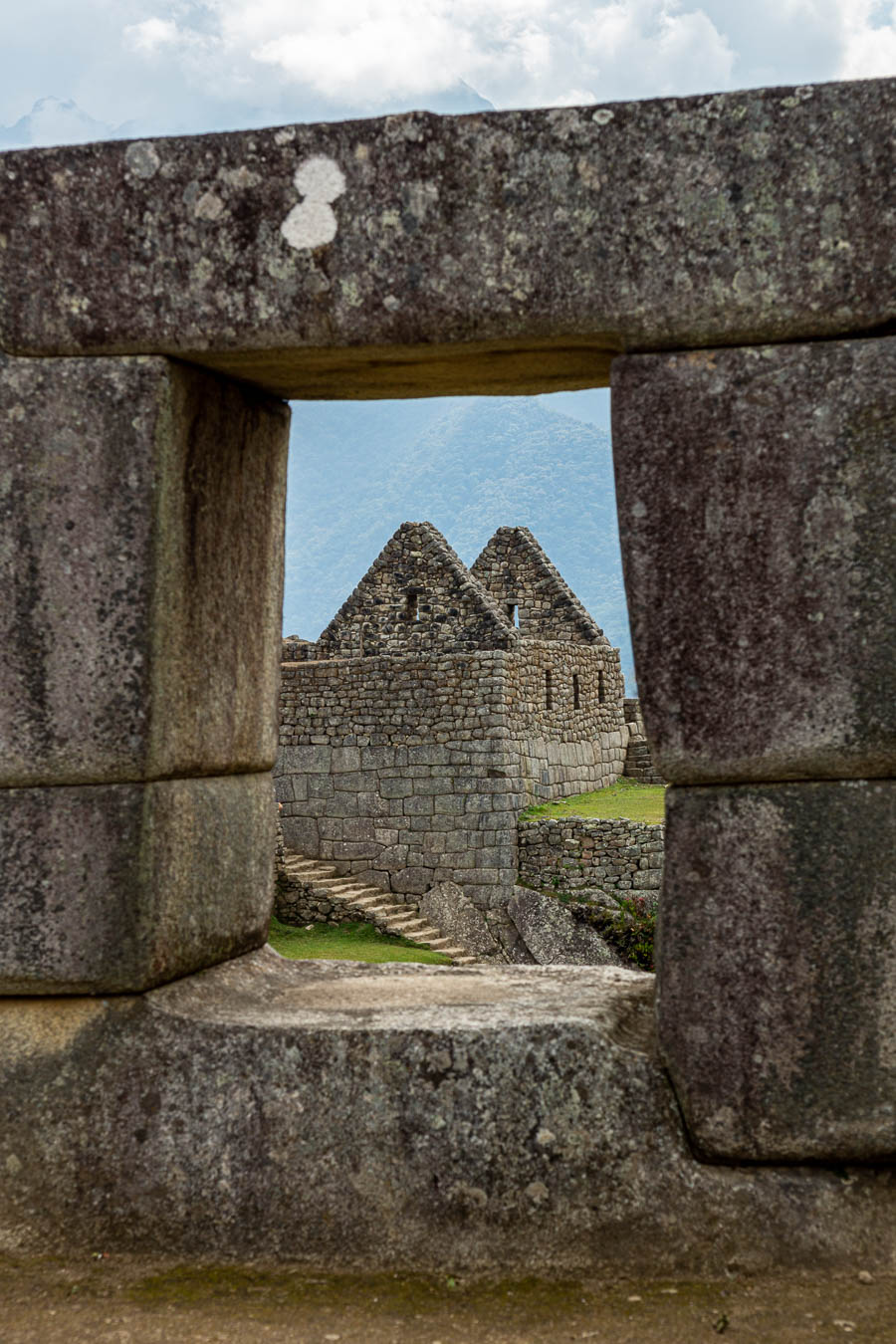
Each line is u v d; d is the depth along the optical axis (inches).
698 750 104.7
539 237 104.9
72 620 110.0
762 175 102.1
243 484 126.7
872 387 101.6
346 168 107.0
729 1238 103.0
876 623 101.8
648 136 103.4
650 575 105.4
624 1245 104.3
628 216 103.9
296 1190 108.5
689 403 104.4
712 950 104.8
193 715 117.9
